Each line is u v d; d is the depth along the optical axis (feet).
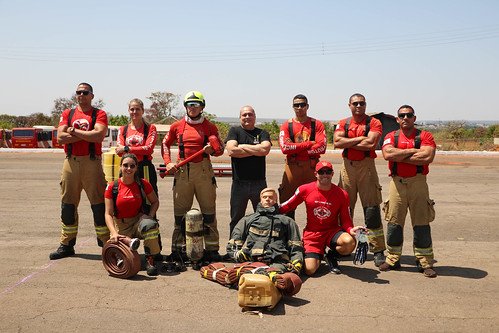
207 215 20.56
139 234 19.85
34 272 18.98
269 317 14.79
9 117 189.98
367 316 14.93
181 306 15.58
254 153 20.38
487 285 18.01
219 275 17.78
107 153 21.44
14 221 29.35
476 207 36.11
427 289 17.49
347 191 21.24
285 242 18.72
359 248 18.13
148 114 180.14
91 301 15.89
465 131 150.61
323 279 18.62
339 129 21.25
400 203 19.56
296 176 21.70
